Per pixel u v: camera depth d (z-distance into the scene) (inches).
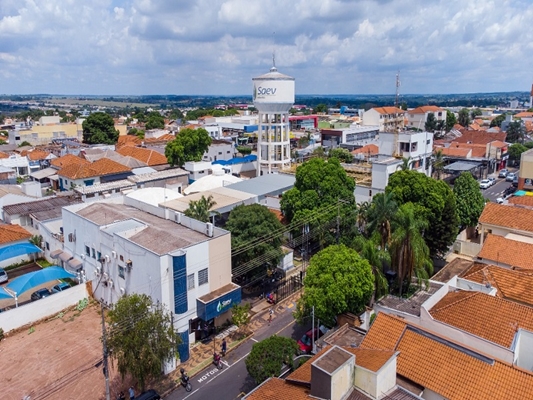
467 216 2389.3
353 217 2161.7
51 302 1753.2
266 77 3203.7
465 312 1289.4
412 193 2091.5
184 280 1485.0
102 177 3309.5
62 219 2145.7
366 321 1486.2
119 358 1191.6
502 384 964.0
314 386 909.2
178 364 1472.7
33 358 1492.4
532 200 2444.6
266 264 1930.4
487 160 3939.5
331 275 1464.1
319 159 2357.3
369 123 6368.1
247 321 1609.3
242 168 4008.4
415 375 1042.7
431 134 3228.3
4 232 2222.0
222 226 2234.3
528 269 1679.4
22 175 3826.3
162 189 2628.0
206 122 6973.4
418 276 1605.6
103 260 1738.4
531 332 1151.0
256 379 1232.2
